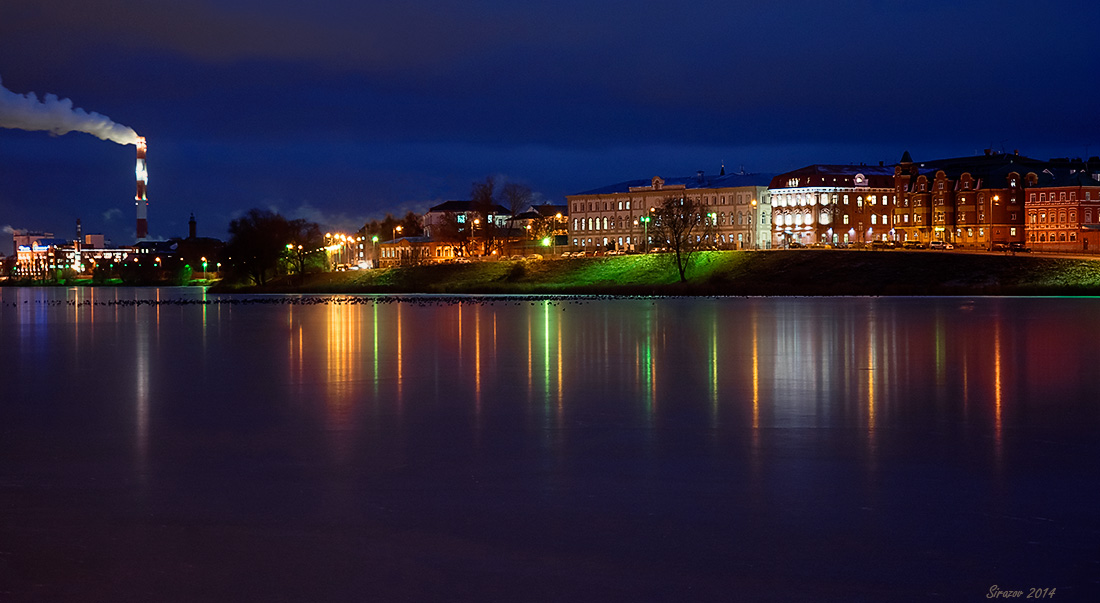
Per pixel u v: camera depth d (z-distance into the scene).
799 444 27.94
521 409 34.72
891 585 16.67
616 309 111.94
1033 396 37.00
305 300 162.62
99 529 19.92
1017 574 17.08
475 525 20.06
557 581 16.98
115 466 25.56
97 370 49.56
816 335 67.44
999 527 19.61
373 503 21.73
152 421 32.69
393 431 30.44
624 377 44.00
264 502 21.84
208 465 25.62
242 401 37.28
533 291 192.50
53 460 26.34
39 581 17.12
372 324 88.00
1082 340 61.66
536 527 19.91
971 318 85.69
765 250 191.75
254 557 18.25
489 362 51.19
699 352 55.59
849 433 29.59
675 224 192.88
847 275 168.12
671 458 26.16
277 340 69.25
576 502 21.73
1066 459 25.64
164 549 18.70
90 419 33.19
